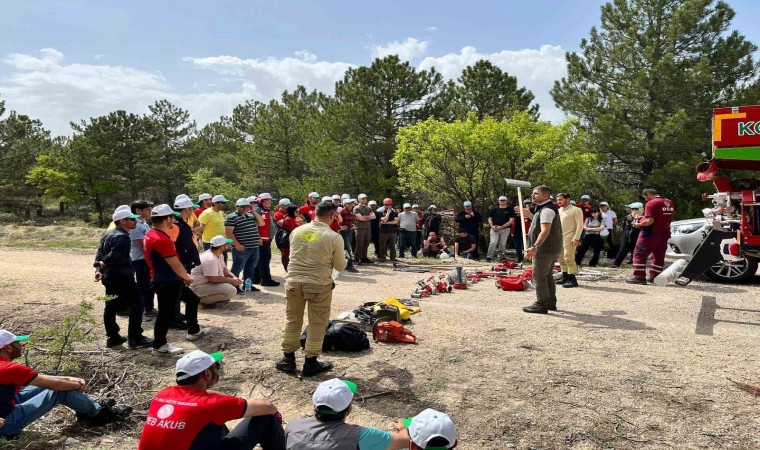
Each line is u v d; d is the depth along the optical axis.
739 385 4.93
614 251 16.16
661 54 20.00
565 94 21.89
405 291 9.73
